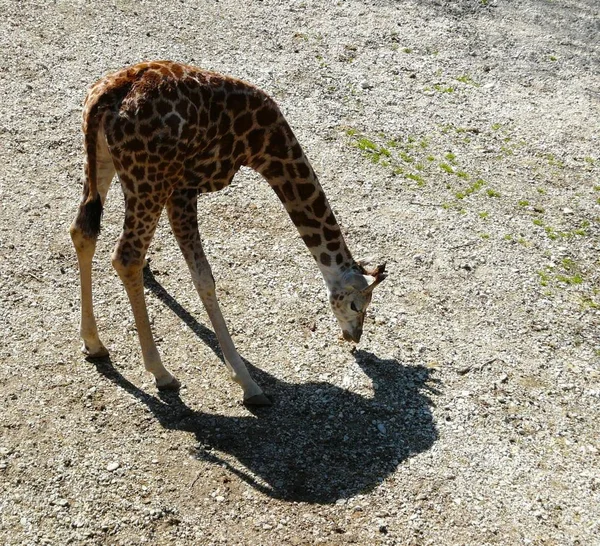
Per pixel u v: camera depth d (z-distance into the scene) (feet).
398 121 19.71
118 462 11.28
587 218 17.31
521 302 15.03
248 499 10.99
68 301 13.91
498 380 13.34
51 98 18.84
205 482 11.16
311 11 24.08
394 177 17.89
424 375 13.32
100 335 13.35
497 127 19.93
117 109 11.01
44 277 14.29
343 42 22.65
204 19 22.91
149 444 11.61
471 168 18.47
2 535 10.19
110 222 15.66
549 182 18.29
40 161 17.01
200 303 14.23
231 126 11.75
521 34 24.13
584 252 16.42
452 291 15.11
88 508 10.64
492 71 22.16
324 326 14.10
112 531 10.41
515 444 12.25
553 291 15.37
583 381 13.50
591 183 18.37
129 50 20.97
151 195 11.34
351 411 12.53
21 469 10.99
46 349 12.93
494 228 16.78
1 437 11.40
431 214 16.97
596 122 20.43
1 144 17.25
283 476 11.37
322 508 10.97
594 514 11.32
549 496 11.50
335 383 13.01
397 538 10.68
